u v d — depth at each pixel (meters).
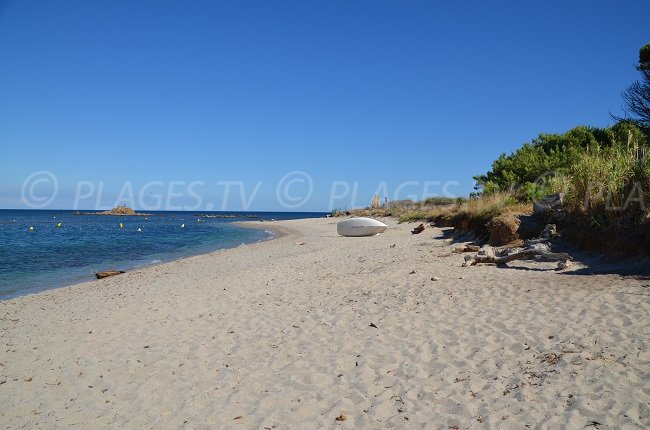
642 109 14.52
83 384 5.45
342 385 4.84
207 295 9.87
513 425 3.74
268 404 4.58
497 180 21.52
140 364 5.96
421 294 7.92
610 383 4.12
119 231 45.47
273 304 8.57
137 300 9.98
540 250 9.26
